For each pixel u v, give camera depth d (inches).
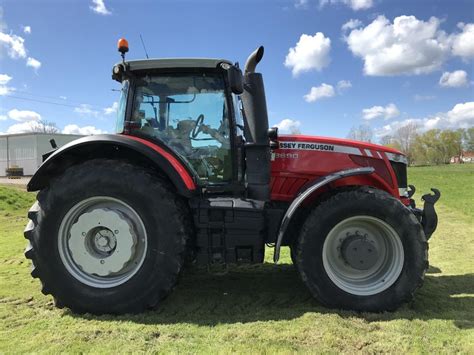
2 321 130.7
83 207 140.3
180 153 154.4
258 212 139.5
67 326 126.5
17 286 166.2
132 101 154.1
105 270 137.6
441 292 157.1
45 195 139.7
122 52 149.6
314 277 139.9
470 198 514.9
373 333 119.7
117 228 136.9
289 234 151.5
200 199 144.4
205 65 150.4
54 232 138.6
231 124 153.8
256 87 151.5
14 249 238.4
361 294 138.5
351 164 160.6
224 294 155.7
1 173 1676.9
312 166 159.5
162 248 135.3
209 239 140.9
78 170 138.3
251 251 140.8
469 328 123.1
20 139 1638.8
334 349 110.1
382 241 144.3
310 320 128.0
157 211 135.5
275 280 173.3
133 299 135.5
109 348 111.8
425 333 119.6
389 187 161.9
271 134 155.2
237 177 153.6
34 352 109.7
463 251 228.4
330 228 140.3
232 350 109.6
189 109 154.7
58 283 137.8
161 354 108.4
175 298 150.9
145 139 153.1
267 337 117.0
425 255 137.8
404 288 136.9
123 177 136.2
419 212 160.4
